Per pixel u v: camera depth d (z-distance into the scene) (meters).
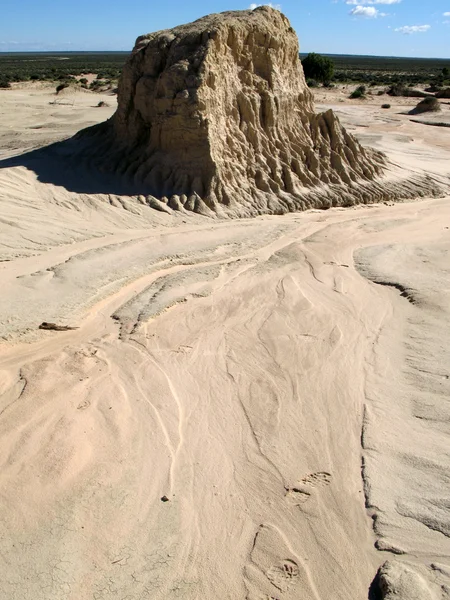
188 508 6.81
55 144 21.53
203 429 8.22
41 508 6.72
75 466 7.40
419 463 7.54
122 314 11.35
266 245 15.70
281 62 21.03
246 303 12.22
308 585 5.87
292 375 9.65
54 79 69.94
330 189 20.55
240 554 6.21
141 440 7.95
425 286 13.12
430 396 8.99
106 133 21.09
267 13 20.53
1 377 9.23
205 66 17.45
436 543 6.33
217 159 17.77
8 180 17.27
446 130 40.50
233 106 18.95
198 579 5.90
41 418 8.30
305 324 11.45
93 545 6.25
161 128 17.94
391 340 10.86
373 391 9.20
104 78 75.50
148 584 5.82
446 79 81.00
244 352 10.32
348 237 16.75
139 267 13.30
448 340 10.70
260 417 8.52
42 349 10.10
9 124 34.38
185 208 17.16
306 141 21.12
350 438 8.09
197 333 10.91
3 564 5.98
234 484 7.20
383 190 21.75
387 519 6.66
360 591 5.83
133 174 18.41
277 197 18.94
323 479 7.31
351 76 93.69
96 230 15.30
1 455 7.55
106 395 8.91
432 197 22.84
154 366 9.75
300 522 6.65
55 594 5.67
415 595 5.62
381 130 39.31
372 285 13.47
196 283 12.93
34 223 15.13
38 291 11.67
